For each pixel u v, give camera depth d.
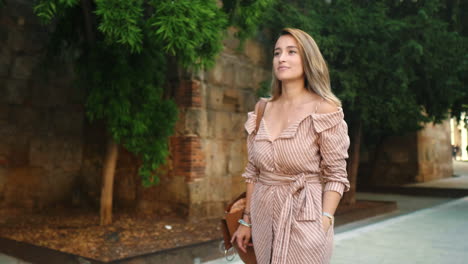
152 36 5.02
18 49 8.48
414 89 10.00
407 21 8.73
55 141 9.08
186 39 4.57
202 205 7.87
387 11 9.40
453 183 17.55
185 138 7.78
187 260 4.73
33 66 8.72
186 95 7.84
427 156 18.55
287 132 1.68
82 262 4.31
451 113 11.20
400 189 15.32
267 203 1.72
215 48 5.50
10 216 8.00
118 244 5.52
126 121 6.24
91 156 9.36
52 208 8.95
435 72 9.09
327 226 1.66
